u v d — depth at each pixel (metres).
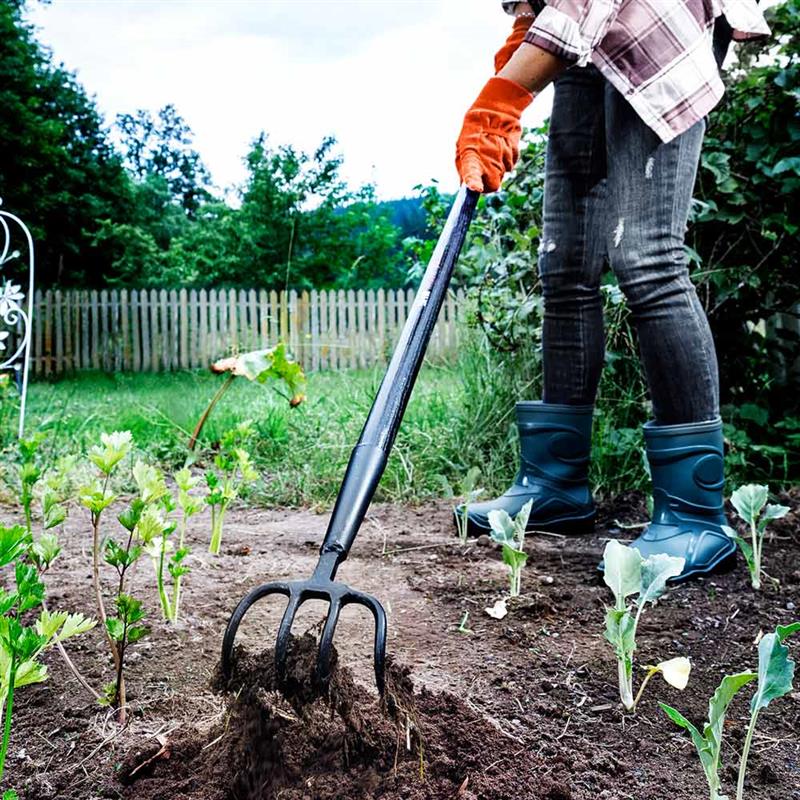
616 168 2.11
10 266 15.91
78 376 12.59
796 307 3.91
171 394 7.08
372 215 19.52
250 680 1.21
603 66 2.00
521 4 2.14
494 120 1.99
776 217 3.37
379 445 1.44
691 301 2.11
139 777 1.20
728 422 3.52
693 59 1.99
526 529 2.61
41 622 1.04
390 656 1.30
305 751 1.14
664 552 2.10
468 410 3.75
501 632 1.74
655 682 1.51
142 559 2.24
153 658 1.59
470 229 4.15
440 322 8.41
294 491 3.38
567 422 2.57
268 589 1.20
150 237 20.25
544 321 2.57
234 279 19.53
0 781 1.20
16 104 16.19
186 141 42.69
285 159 18.89
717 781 1.11
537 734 1.31
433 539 2.59
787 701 1.43
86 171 19.48
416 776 1.14
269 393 5.85
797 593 1.98
